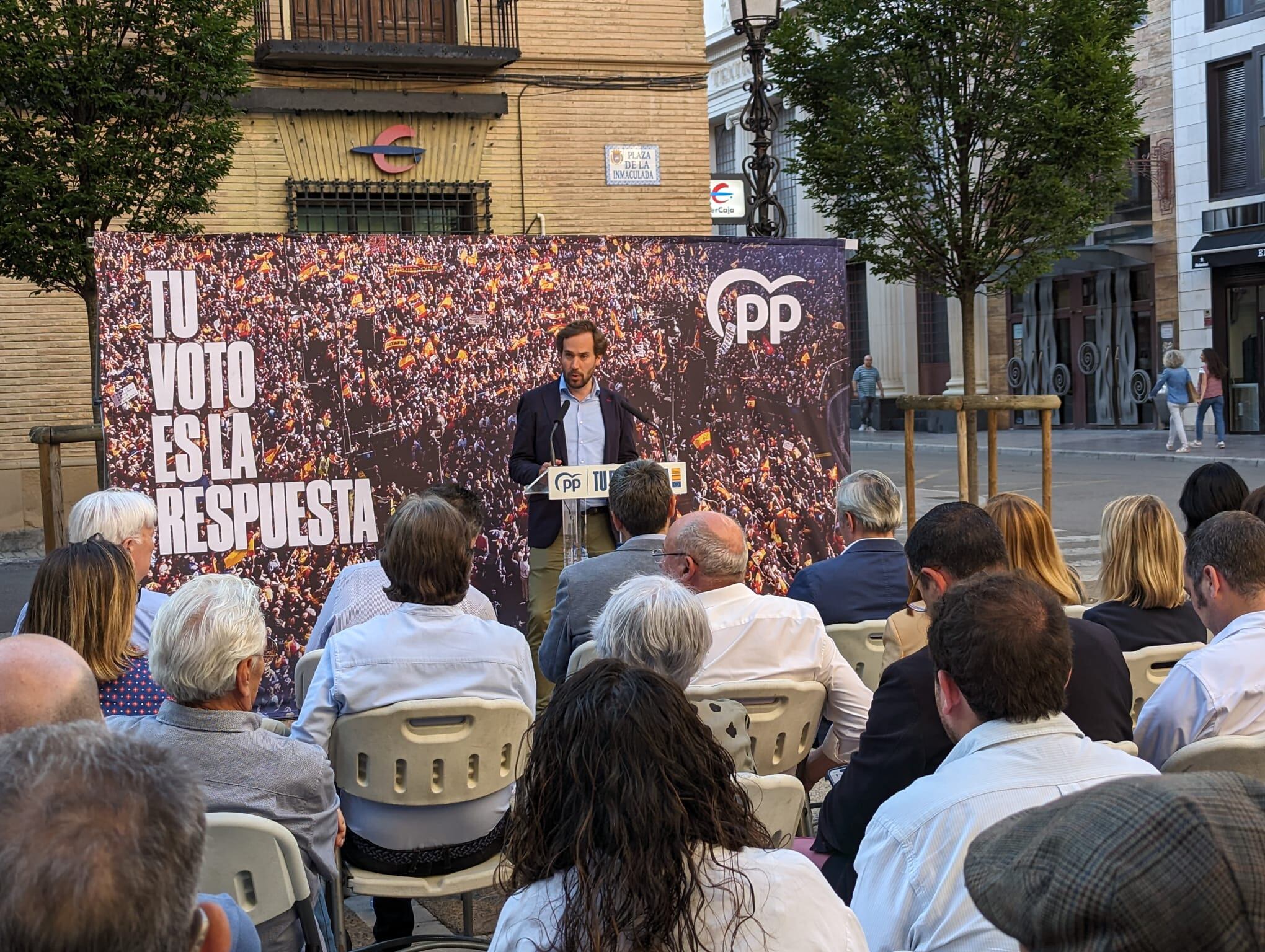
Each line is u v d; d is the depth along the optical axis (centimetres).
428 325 733
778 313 794
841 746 406
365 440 723
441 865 362
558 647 455
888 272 1025
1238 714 333
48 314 1235
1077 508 1445
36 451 1240
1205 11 2267
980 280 1014
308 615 714
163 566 693
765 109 1003
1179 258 2355
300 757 297
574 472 642
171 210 927
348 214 1293
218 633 287
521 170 1334
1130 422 2506
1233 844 87
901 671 293
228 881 278
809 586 479
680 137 1385
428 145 1301
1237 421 2303
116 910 110
